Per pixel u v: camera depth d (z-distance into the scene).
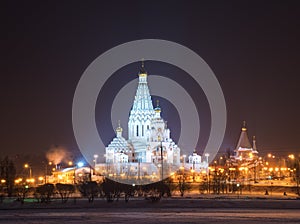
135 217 151.50
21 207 185.38
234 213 163.12
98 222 139.38
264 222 137.25
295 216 152.75
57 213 165.00
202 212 167.00
